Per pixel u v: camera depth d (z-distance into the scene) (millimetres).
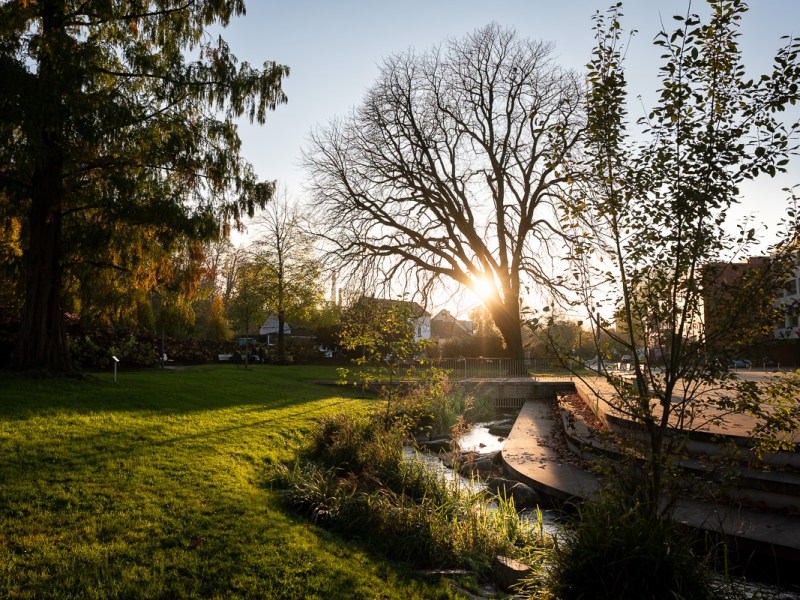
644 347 4723
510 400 25109
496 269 31312
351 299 29359
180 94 14438
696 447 8062
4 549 4734
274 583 4629
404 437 11281
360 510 6668
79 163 13734
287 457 9766
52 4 13734
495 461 11766
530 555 5719
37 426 8961
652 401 5191
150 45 15391
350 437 10211
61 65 12430
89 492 6305
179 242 14703
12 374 13375
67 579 4352
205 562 4871
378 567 5277
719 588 4305
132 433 9406
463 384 25000
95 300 16234
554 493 8367
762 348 4355
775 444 4477
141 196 14422
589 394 14500
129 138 13773
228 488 7117
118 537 5223
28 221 14984
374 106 30609
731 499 6832
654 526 4320
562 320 5023
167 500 6344
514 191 30578
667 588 4039
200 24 15070
